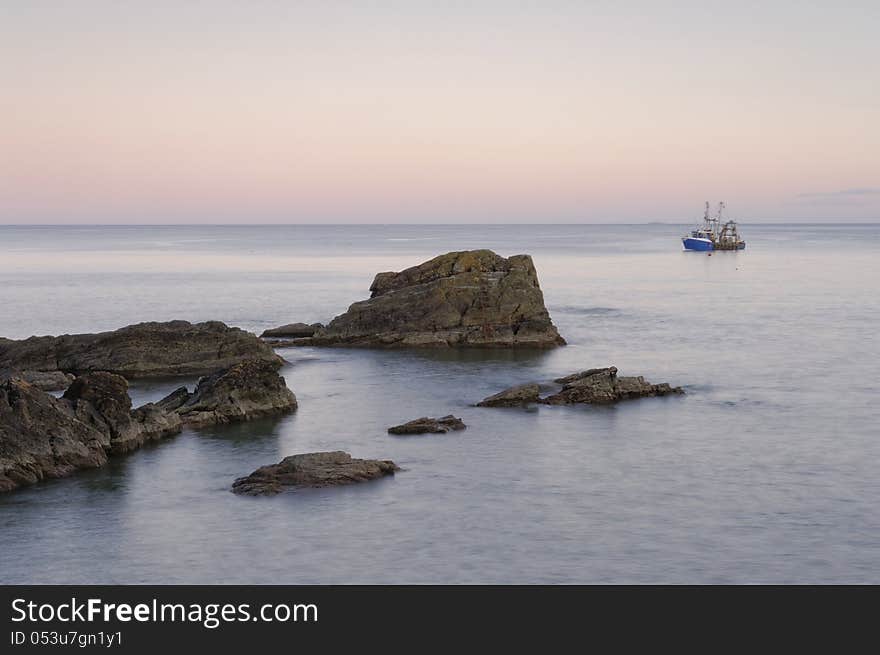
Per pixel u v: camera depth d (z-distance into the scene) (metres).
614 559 35.47
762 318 108.75
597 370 66.31
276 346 87.69
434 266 93.38
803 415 58.25
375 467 45.50
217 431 54.66
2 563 35.34
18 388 47.06
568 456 49.00
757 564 34.97
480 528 38.53
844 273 182.62
